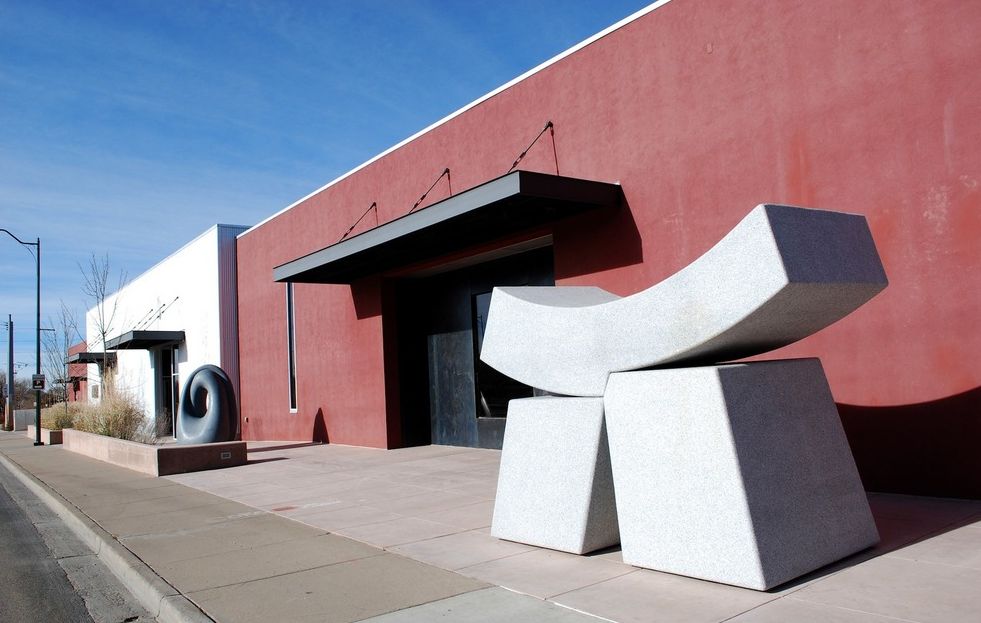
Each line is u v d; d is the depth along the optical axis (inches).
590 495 228.2
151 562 260.5
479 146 518.9
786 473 195.8
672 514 199.9
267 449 698.2
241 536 298.0
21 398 2492.6
